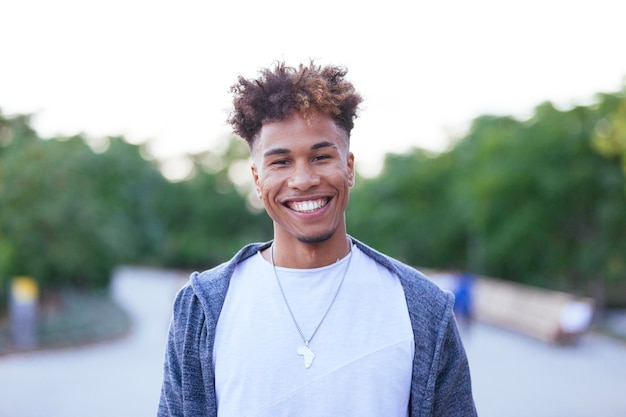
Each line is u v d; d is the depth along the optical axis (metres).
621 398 8.82
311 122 2.22
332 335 2.25
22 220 21.34
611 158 22.86
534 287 29.47
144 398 9.69
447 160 38.91
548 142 24.00
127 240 30.66
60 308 22.14
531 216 24.67
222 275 2.39
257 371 2.22
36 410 8.88
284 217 2.28
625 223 22.45
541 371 10.95
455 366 2.36
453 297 2.38
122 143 48.81
